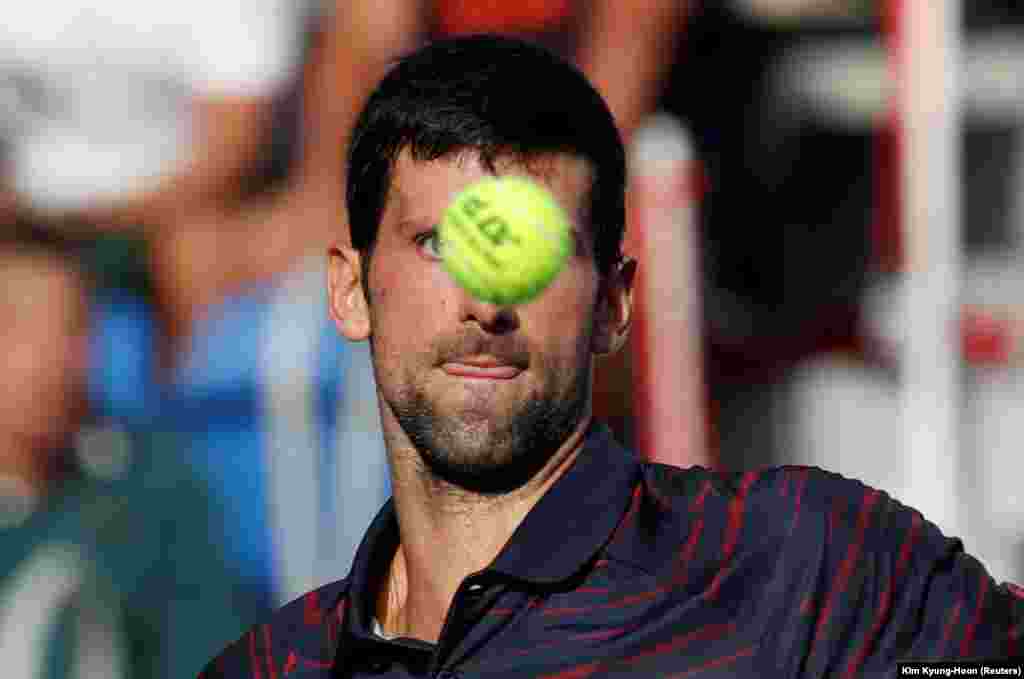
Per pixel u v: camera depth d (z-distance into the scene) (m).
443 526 9.60
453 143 9.21
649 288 18.55
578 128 9.33
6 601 16.97
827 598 9.28
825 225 24.23
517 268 8.84
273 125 20.48
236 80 20.19
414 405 9.36
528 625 9.25
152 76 20.12
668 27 21.78
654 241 18.48
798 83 24.23
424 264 9.24
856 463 22.48
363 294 9.88
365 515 19.78
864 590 9.33
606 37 21.55
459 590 9.23
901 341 19.83
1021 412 21.59
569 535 9.34
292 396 19.52
